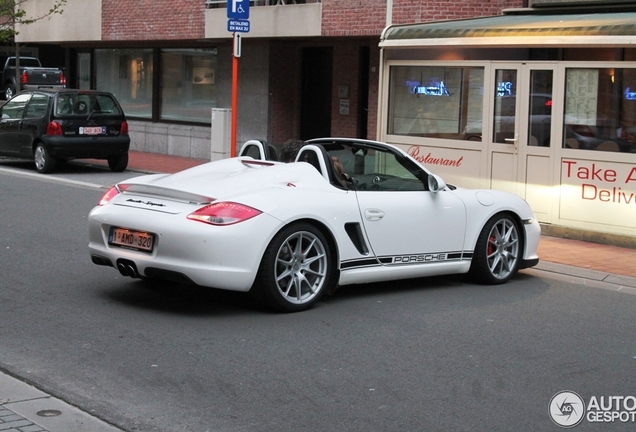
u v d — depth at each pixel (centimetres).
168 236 671
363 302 764
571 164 1123
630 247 1077
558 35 1108
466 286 852
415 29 1265
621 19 1090
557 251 1048
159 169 1872
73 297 748
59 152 1698
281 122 1989
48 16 2406
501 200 862
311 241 716
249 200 684
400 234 776
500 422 493
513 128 1178
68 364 570
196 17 1980
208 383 541
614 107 1086
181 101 2217
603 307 786
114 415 486
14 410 488
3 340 619
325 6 1703
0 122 1800
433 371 578
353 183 789
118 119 1777
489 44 1169
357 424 482
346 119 1889
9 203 1287
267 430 471
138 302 736
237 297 763
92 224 731
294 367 576
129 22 2155
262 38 1875
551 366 599
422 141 1272
